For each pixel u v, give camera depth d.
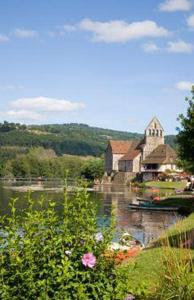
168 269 10.12
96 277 7.56
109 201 69.88
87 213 8.18
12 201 8.04
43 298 7.03
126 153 153.50
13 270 7.27
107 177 147.50
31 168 193.25
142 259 16.34
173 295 9.52
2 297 6.96
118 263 8.25
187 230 23.72
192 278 9.70
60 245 7.65
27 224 7.67
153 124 143.62
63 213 8.09
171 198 65.25
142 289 7.91
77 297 7.19
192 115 44.44
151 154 139.88
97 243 7.98
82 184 8.60
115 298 7.53
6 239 7.61
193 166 46.69
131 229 38.44
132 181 137.75
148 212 53.72
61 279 7.10
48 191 87.19
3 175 194.50
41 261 7.45
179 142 45.59
